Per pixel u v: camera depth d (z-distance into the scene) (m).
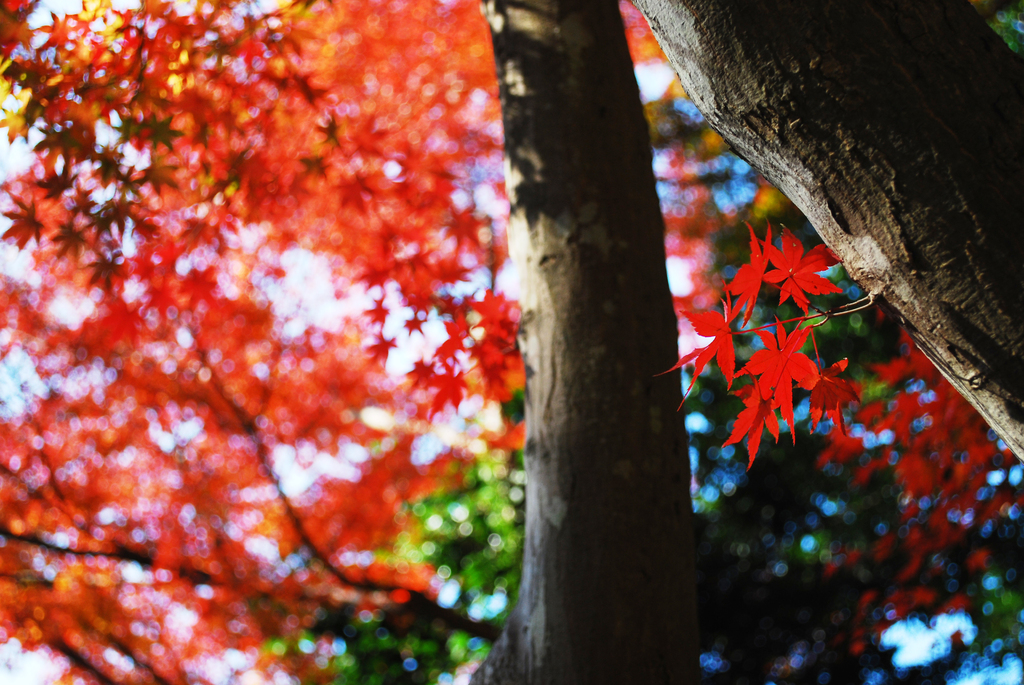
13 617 6.48
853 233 1.14
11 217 2.74
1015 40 7.06
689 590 2.06
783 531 6.98
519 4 2.56
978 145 1.03
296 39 3.11
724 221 8.35
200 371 7.23
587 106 2.40
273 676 7.27
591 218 2.28
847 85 1.08
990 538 6.16
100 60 2.66
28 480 6.58
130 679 7.07
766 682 6.44
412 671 6.84
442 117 8.23
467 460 7.15
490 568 6.70
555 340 2.20
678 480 2.14
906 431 4.01
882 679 6.52
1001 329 1.01
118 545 6.40
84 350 6.87
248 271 7.39
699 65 1.23
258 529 7.23
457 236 4.91
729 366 1.57
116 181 2.82
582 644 1.92
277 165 4.43
